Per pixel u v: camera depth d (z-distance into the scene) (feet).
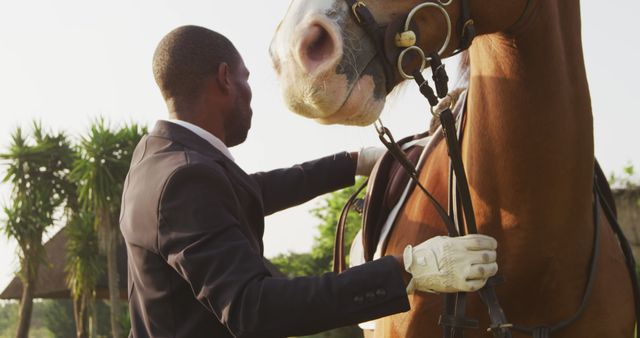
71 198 64.90
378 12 5.65
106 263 62.64
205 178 6.32
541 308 7.25
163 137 6.86
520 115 6.84
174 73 7.20
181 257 6.04
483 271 5.85
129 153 60.34
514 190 7.01
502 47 6.75
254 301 5.83
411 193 8.34
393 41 5.66
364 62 5.53
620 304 7.53
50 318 159.02
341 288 5.85
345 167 9.78
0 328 250.16
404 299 5.90
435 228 7.67
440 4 5.85
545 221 7.00
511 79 6.82
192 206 6.17
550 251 7.07
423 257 5.92
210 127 7.23
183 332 6.39
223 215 6.23
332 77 5.34
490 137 7.10
